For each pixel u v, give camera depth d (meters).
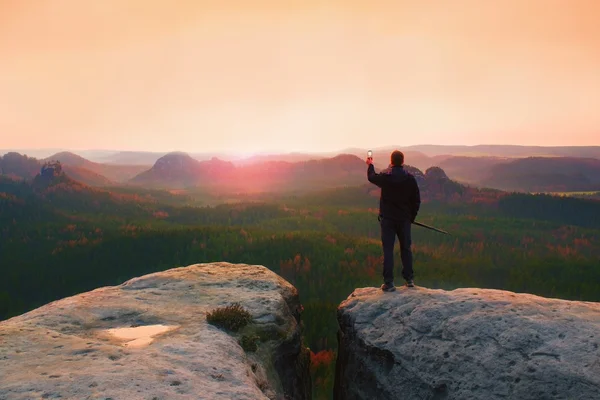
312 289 146.50
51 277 185.88
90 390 6.81
